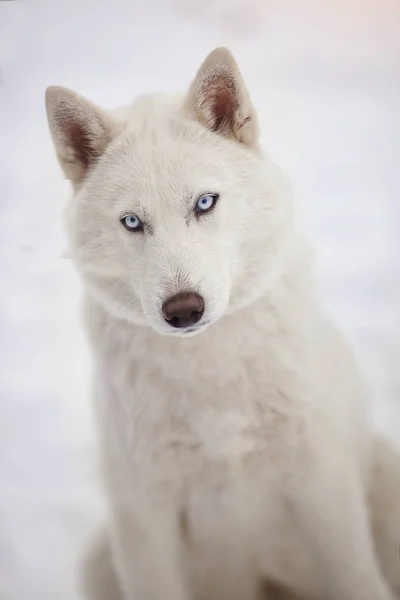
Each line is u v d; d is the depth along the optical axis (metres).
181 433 2.71
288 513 2.93
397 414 3.31
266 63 5.11
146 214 2.48
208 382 2.68
